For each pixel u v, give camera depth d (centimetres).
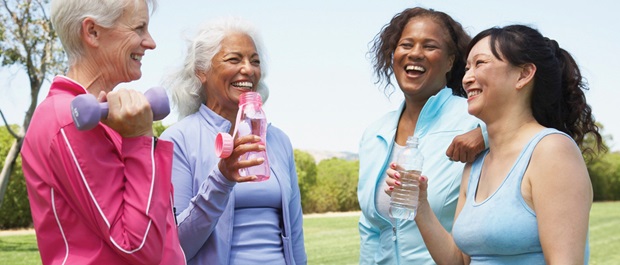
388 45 336
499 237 220
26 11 1452
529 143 221
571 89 237
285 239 285
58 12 196
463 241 233
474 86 234
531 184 217
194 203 254
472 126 311
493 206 224
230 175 242
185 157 279
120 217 180
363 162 337
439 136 315
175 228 208
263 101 310
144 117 181
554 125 237
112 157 183
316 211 2016
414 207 256
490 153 241
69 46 198
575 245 206
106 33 197
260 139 235
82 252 185
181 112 302
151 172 184
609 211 2122
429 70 323
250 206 279
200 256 269
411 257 305
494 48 229
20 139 1473
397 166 259
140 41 202
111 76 201
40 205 187
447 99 328
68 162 178
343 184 2062
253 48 294
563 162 212
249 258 273
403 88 328
